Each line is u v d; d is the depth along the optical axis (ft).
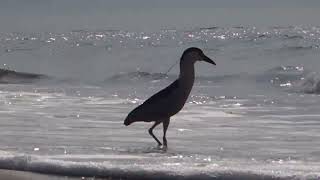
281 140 39.60
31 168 28.22
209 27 382.83
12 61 158.30
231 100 68.69
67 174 27.25
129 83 104.37
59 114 54.90
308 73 99.86
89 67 139.95
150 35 305.94
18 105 63.41
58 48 192.75
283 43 159.94
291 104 63.72
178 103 37.42
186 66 37.63
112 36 317.42
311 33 243.40
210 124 48.11
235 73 109.29
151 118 37.45
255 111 57.62
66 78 114.42
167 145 37.29
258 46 153.89
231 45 161.17
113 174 26.68
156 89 87.56
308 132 43.45
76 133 42.68
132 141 38.99
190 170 26.25
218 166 27.84
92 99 70.64
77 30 499.51
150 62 142.61
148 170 26.45
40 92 81.71
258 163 29.58
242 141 39.29
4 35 390.42
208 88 88.94
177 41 209.15
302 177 24.64
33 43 238.68
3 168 28.63
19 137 40.50
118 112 56.70
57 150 34.22
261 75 104.17
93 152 33.50
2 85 98.99
